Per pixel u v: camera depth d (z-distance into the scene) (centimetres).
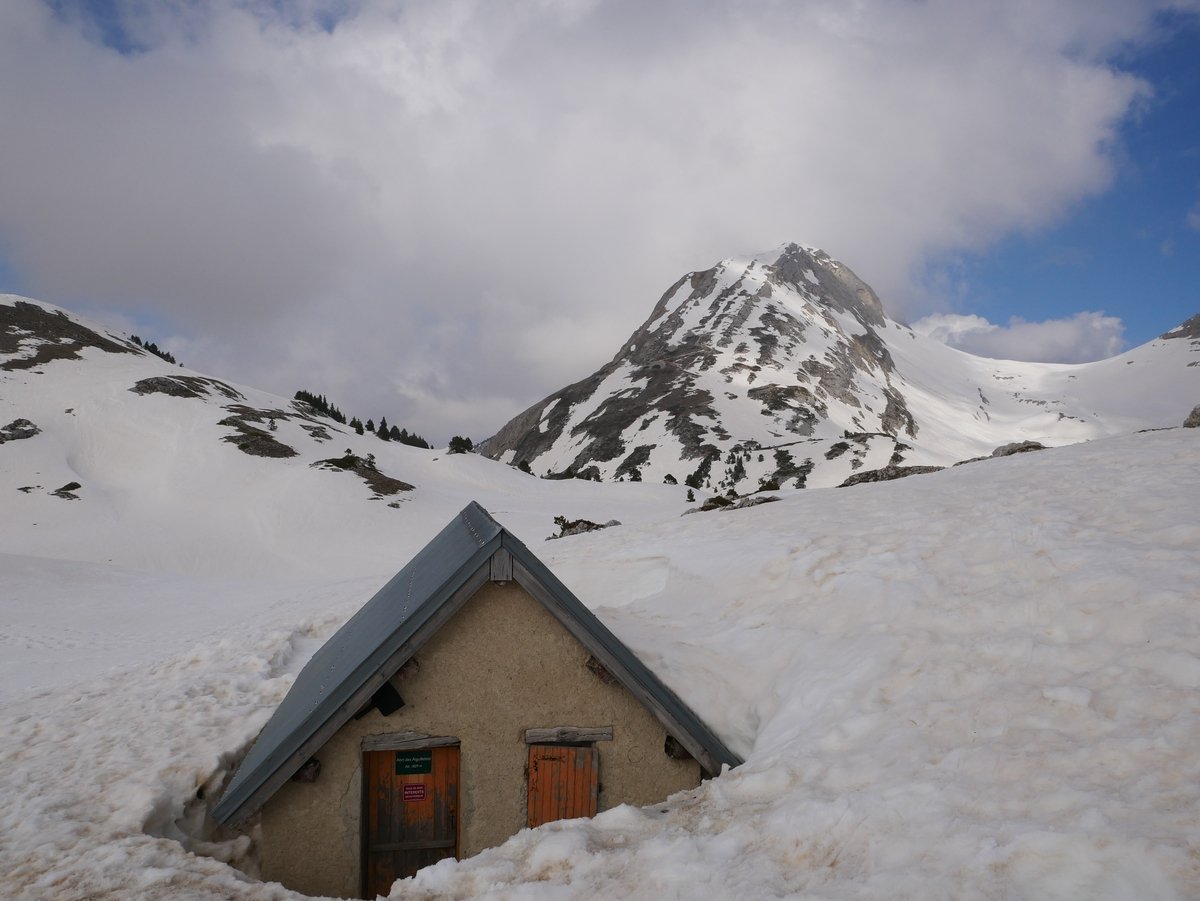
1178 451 1548
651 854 598
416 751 813
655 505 8594
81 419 9400
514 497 8869
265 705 1238
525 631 812
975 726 684
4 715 1361
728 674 1027
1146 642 743
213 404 10181
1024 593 951
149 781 896
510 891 578
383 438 12756
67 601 3450
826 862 548
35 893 645
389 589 1102
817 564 1320
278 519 7138
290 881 781
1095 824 495
